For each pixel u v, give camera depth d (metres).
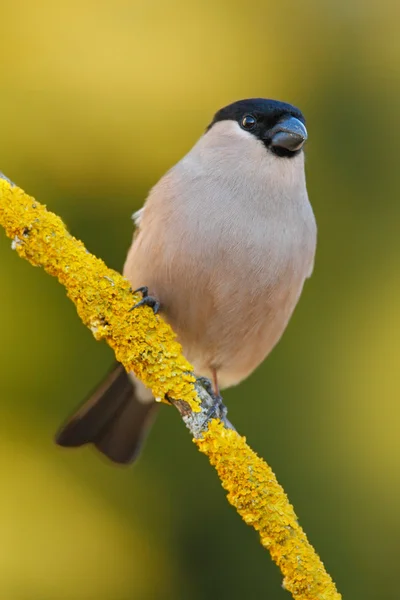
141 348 7.30
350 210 10.88
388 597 9.69
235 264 8.39
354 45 11.28
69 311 10.17
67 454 10.09
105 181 10.95
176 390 7.25
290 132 8.55
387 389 10.37
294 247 8.62
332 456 10.15
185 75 11.30
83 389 10.08
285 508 6.75
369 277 10.70
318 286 10.67
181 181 8.59
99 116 11.11
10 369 10.08
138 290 8.41
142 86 11.21
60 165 10.94
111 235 10.73
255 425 10.19
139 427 9.55
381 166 10.98
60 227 7.46
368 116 11.09
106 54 11.21
